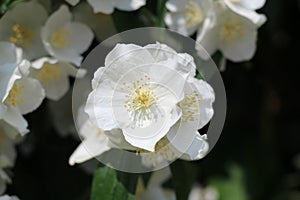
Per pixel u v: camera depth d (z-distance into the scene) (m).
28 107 0.29
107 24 0.32
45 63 0.30
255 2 0.31
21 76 0.28
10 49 0.29
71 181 0.35
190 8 0.31
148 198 0.32
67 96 0.33
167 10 0.31
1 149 0.32
